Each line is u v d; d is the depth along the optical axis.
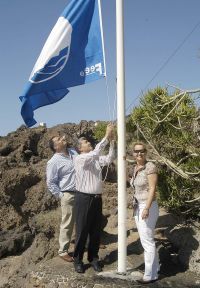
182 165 5.20
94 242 4.87
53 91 5.10
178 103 5.18
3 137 8.95
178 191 5.23
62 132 8.36
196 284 4.48
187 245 5.03
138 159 4.62
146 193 4.56
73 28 5.05
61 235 5.19
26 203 6.90
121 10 4.83
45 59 5.01
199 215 5.43
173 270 4.88
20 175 6.95
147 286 4.43
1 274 5.81
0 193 6.82
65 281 4.71
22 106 5.02
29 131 8.84
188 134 5.19
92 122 8.62
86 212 4.73
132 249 5.43
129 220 6.54
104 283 4.50
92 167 4.76
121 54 4.83
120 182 4.75
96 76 5.00
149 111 5.41
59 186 5.16
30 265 5.57
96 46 5.02
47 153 8.38
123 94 4.82
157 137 5.47
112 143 5.03
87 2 5.08
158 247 5.27
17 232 6.58
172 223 5.81
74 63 5.05
